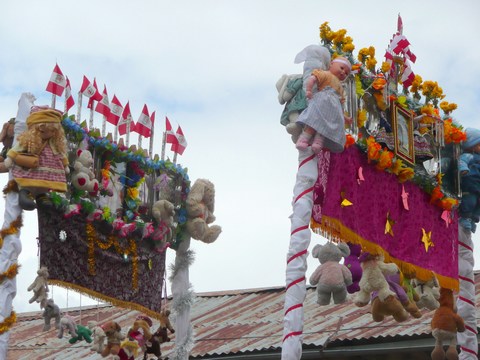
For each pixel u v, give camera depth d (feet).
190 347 42.86
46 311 37.14
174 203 42.60
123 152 39.65
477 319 45.88
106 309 62.54
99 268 38.88
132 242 40.75
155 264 42.34
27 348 57.62
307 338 47.73
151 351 41.96
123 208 40.16
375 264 37.32
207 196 43.34
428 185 41.14
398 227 39.32
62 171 35.37
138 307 41.06
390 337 45.34
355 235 36.04
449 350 42.29
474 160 43.52
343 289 34.45
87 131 37.88
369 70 37.99
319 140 33.17
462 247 44.24
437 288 42.68
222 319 55.93
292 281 32.45
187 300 43.01
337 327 48.55
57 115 35.22
